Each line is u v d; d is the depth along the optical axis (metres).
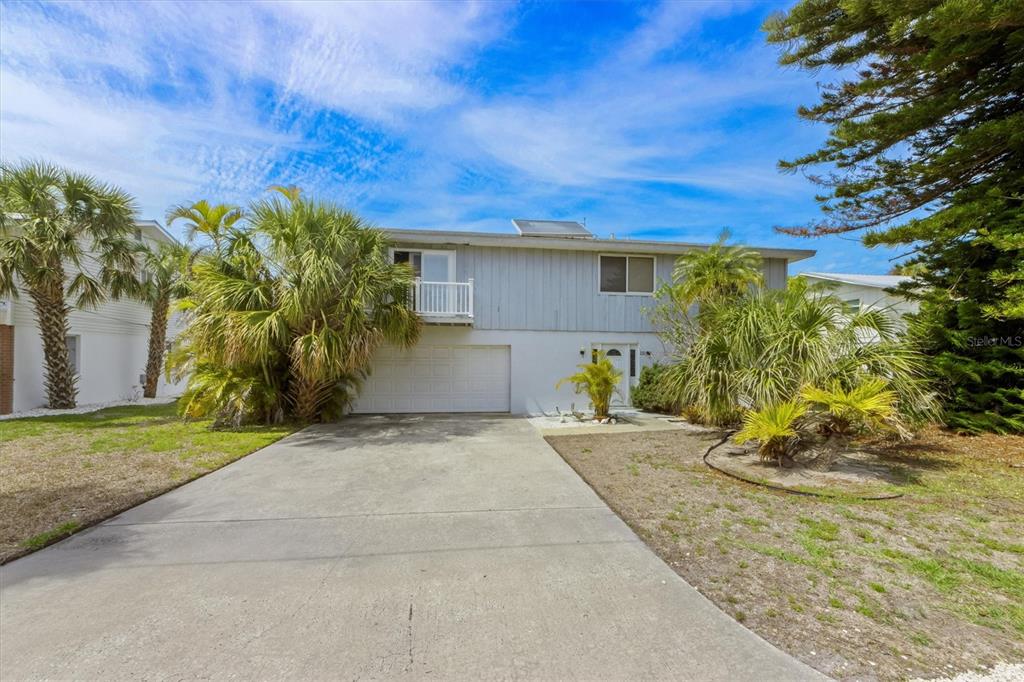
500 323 12.24
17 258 10.22
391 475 5.74
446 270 12.11
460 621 2.52
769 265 13.06
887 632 2.40
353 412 11.92
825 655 2.21
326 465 6.25
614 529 3.89
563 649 2.27
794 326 6.04
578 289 12.57
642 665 2.15
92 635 2.38
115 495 4.76
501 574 3.09
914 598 2.74
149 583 2.96
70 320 13.21
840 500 4.51
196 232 10.16
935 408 5.98
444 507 4.51
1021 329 7.05
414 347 12.12
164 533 3.83
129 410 12.04
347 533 3.84
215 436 8.09
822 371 5.65
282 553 3.43
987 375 7.22
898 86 8.23
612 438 8.24
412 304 10.65
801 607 2.65
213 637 2.36
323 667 2.13
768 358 6.04
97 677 2.06
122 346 15.55
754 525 3.93
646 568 3.16
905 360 5.90
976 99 7.25
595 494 4.90
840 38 7.96
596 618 2.55
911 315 8.29
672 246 12.30
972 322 7.36
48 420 10.02
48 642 2.31
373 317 9.59
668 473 5.71
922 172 7.64
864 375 5.77
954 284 7.57
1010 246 6.26
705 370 6.68
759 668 2.12
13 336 11.53
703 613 2.59
